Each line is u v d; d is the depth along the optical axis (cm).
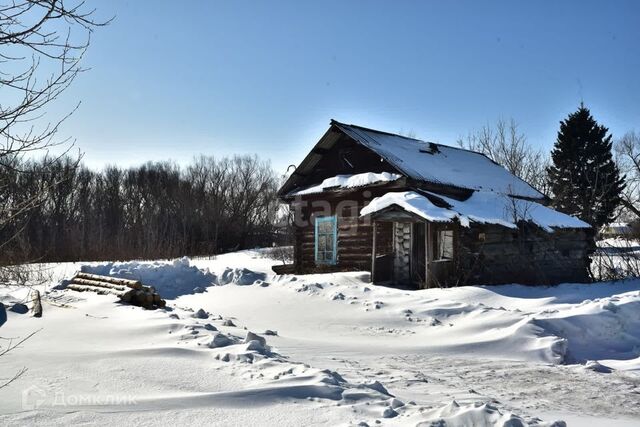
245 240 5197
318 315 1161
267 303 1304
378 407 453
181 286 1678
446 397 552
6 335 758
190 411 425
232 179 5550
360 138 1873
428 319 1082
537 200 2130
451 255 1667
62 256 2636
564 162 3944
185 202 5022
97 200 4975
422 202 1483
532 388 647
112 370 541
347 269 1892
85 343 694
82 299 1119
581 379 696
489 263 1488
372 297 1270
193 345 653
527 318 977
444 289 1332
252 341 650
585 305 1086
